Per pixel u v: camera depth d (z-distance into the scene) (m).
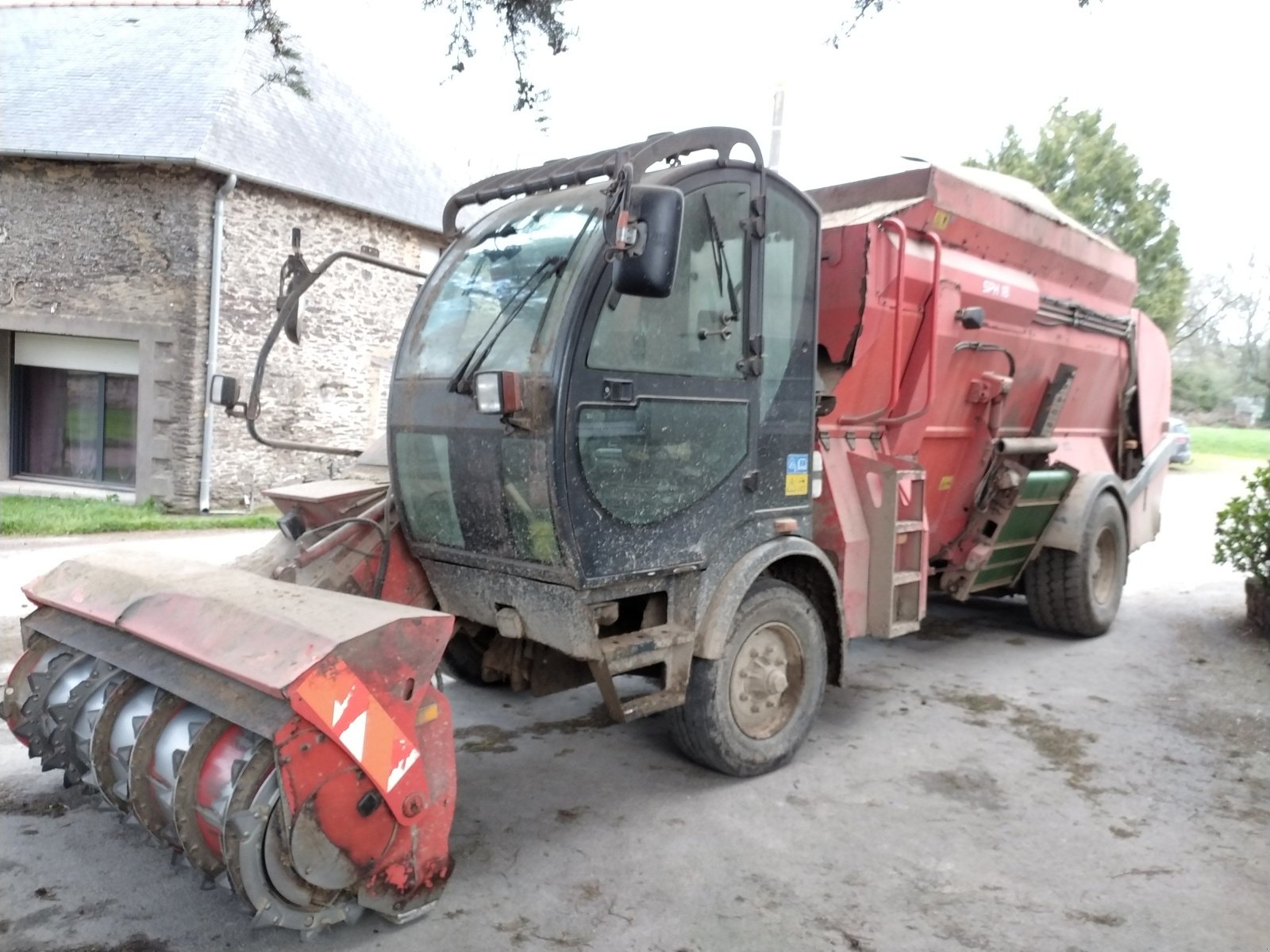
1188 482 20.58
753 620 4.27
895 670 6.19
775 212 4.19
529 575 3.69
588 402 3.48
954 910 3.36
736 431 4.05
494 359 3.64
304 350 13.99
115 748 3.25
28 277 13.16
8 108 13.40
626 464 3.64
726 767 4.30
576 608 3.60
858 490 4.95
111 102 13.51
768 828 3.94
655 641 3.83
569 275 3.55
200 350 12.72
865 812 4.11
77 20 16.25
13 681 3.79
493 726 5.07
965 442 5.96
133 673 3.16
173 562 3.74
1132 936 3.22
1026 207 6.05
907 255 5.08
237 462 13.38
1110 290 7.26
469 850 3.72
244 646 2.93
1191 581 9.21
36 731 3.63
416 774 3.02
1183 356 49.88
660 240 3.12
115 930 3.12
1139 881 3.58
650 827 3.93
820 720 5.23
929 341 5.23
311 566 3.89
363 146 15.81
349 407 14.88
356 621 2.96
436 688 3.17
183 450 12.89
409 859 3.10
